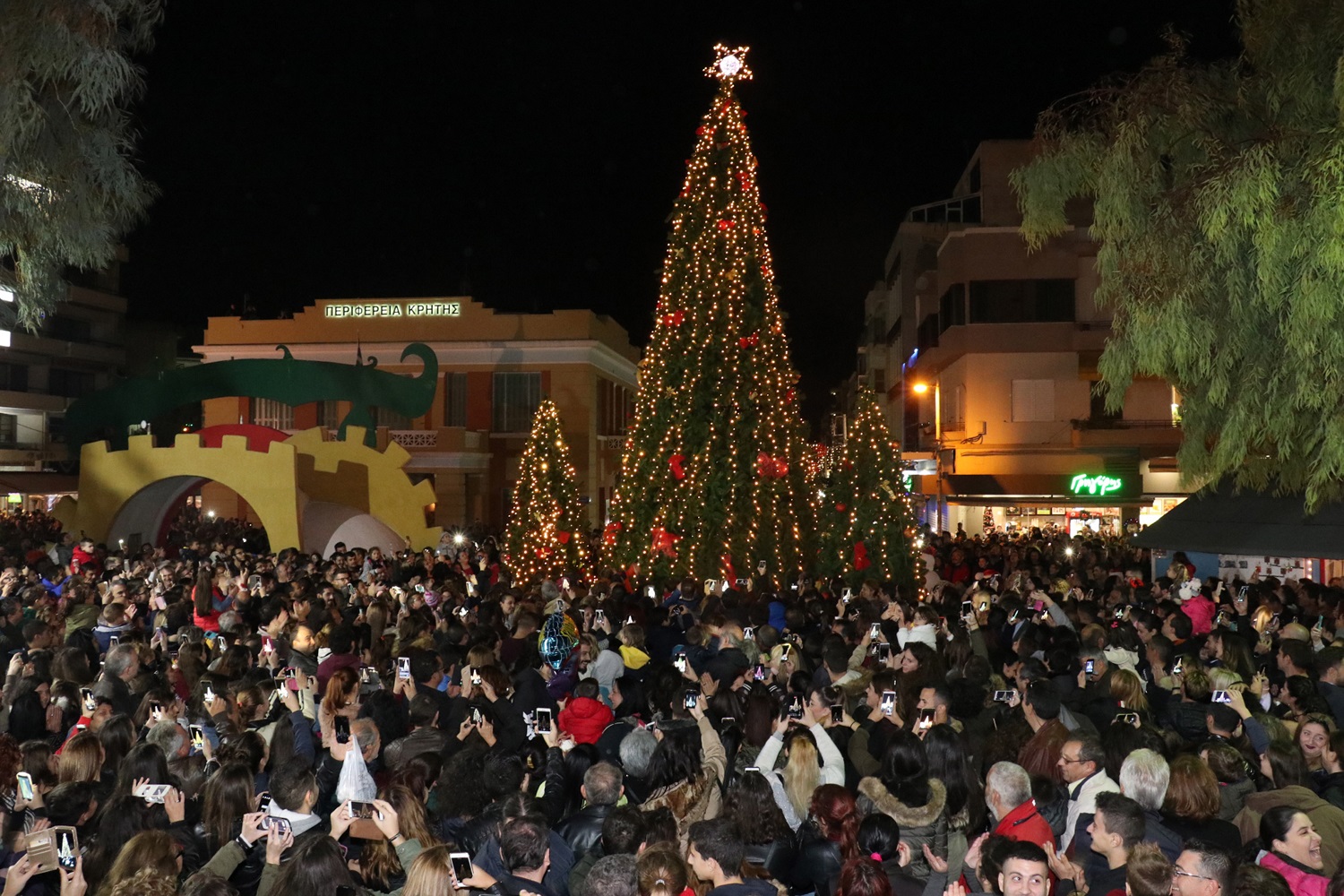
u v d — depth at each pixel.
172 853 4.80
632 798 6.62
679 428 19.77
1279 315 12.05
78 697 8.38
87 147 14.24
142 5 13.73
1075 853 5.81
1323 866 5.52
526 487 25.08
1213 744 6.63
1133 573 19.03
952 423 41.25
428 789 6.41
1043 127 13.88
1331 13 12.30
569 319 46.69
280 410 47.19
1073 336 36.72
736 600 13.38
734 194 20.11
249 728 7.85
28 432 61.72
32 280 14.86
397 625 11.98
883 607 13.88
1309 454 13.74
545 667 11.09
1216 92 13.10
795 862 5.79
